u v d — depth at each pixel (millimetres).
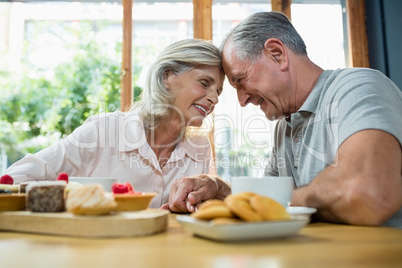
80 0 3012
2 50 3025
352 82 1062
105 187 949
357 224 786
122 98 2732
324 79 1260
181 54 1491
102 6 2998
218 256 477
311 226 776
